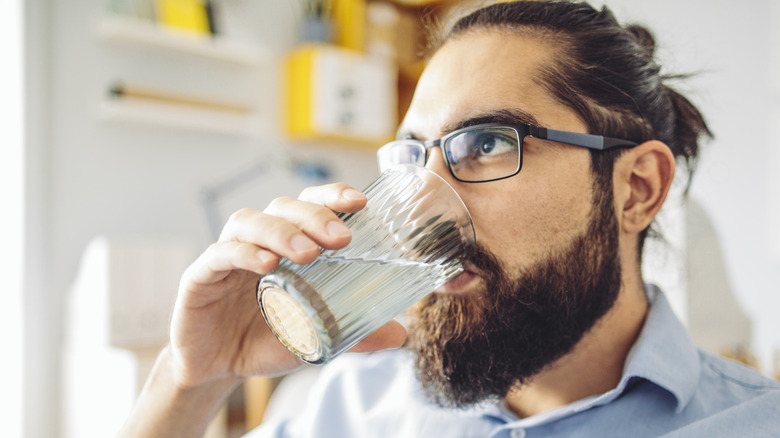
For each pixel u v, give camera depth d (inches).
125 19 84.4
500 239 24.1
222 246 20.7
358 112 105.3
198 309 25.3
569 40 26.3
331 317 18.8
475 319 24.2
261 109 103.4
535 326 24.3
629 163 27.0
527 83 25.0
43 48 78.0
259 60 97.7
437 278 21.6
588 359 26.6
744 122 86.7
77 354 75.5
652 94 28.7
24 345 76.4
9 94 76.3
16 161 76.1
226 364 27.5
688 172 34.5
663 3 91.2
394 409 33.7
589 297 25.3
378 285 19.8
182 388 27.6
